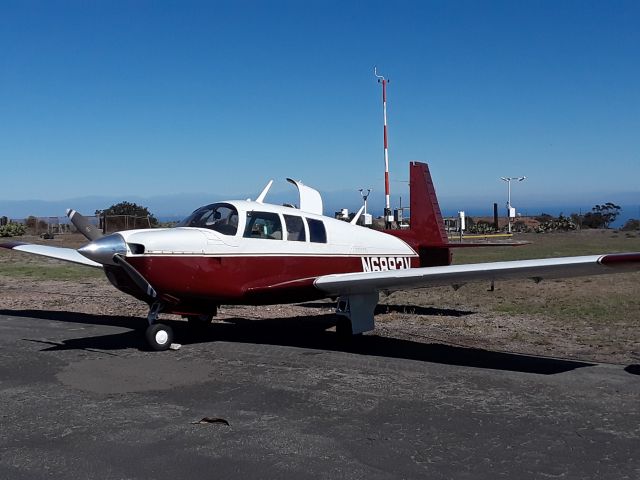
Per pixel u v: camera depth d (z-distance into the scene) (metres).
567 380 5.56
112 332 8.36
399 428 4.22
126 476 3.38
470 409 4.68
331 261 8.62
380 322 9.16
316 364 6.29
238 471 3.46
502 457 3.69
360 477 3.38
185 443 3.91
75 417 4.46
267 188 8.70
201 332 8.36
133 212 46.69
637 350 6.95
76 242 29.95
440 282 6.91
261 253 7.73
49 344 7.44
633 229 49.41
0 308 10.85
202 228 7.49
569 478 3.38
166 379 5.63
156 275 6.86
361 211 9.86
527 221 59.03
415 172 10.64
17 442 3.92
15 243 10.74
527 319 9.26
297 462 3.59
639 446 3.88
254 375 5.80
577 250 24.00
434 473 3.44
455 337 7.89
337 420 4.40
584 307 10.27
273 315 10.04
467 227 46.31
